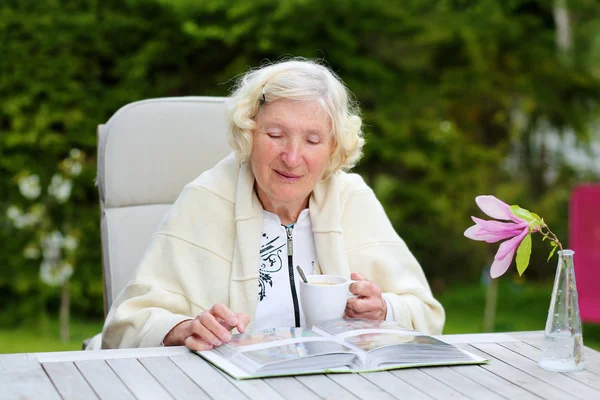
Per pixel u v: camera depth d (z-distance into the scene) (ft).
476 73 18.48
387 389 4.53
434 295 20.16
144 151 7.94
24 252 16.48
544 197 20.49
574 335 4.96
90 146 16.81
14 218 16.07
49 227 16.61
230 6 16.60
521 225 5.18
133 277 6.68
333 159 6.72
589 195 14.70
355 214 7.11
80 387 4.53
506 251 5.18
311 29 16.83
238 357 4.93
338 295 5.59
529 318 18.56
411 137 18.22
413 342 5.10
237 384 4.58
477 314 18.84
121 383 4.60
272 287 6.70
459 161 18.53
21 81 16.20
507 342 5.58
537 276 21.67
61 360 4.98
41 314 16.97
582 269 14.52
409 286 6.91
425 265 20.15
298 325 6.67
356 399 4.37
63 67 16.42
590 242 14.57
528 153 20.65
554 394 4.54
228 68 17.03
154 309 6.30
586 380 4.80
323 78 6.30
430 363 4.97
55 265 16.49
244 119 6.26
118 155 7.88
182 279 6.59
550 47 19.25
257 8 16.51
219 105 8.27
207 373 4.78
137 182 7.89
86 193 16.98
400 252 7.10
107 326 6.44
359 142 6.70
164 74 17.35
